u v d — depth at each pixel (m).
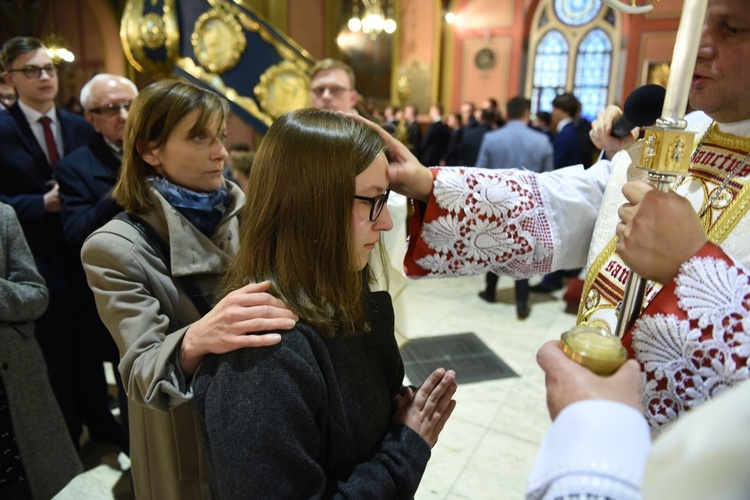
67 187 1.95
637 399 0.55
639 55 8.40
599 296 0.94
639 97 0.96
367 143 0.82
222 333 0.77
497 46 10.01
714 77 0.72
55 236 2.11
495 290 4.12
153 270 1.16
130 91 2.00
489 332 3.52
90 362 2.22
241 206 1.32
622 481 0.46
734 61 0.69
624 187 0.70
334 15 10.39
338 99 2.56
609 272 0.93
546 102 10.30
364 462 0.83
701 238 0.65
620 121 1.15
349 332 0.82
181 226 1.19
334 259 0.80
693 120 0.96
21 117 2.21
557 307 4.01
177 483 1.19
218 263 1.22
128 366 1.03
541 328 3.60
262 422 0.69
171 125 1.18
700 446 0.36
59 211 2.08
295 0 5.68
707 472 0.35
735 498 0.34
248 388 0.71
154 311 1.11
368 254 0.92
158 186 1.22
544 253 1.12
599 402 0.52
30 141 2.21
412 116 8.34
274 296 0.81
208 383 0.79
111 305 1.11
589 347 0.58
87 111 1.98
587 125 4.70
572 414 0.52
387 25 9.26
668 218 0.64
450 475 2.10
